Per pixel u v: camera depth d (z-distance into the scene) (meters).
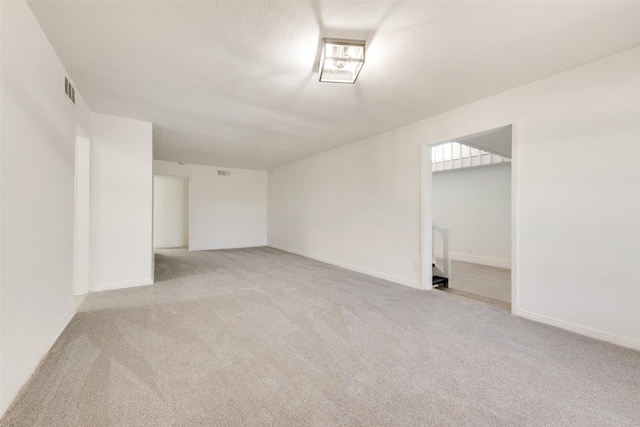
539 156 2.48
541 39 1.88
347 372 1.70
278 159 6.30
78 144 3.22
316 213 5.71
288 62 2.18
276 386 1.56
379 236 4.18
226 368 1.73
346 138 4.45
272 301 3.03
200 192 7.08
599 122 2.16
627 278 2.04
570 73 2.29
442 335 2.22
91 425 1.25
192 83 2.54
